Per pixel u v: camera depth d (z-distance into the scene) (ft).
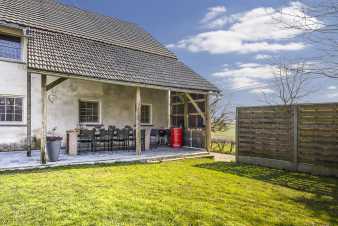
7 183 19.42
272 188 19.79
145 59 43.75
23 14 38.93
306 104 25.86
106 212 13.83
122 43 46.19
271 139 28.78
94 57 36.35
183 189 18.79
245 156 31.55
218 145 48.98
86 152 36.86
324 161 24.38
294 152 26.58
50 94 38.81
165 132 46.32
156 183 20.40
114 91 45.85
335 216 14.23
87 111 43.21
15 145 36.24
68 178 21.39
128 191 17.85
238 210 14.66
